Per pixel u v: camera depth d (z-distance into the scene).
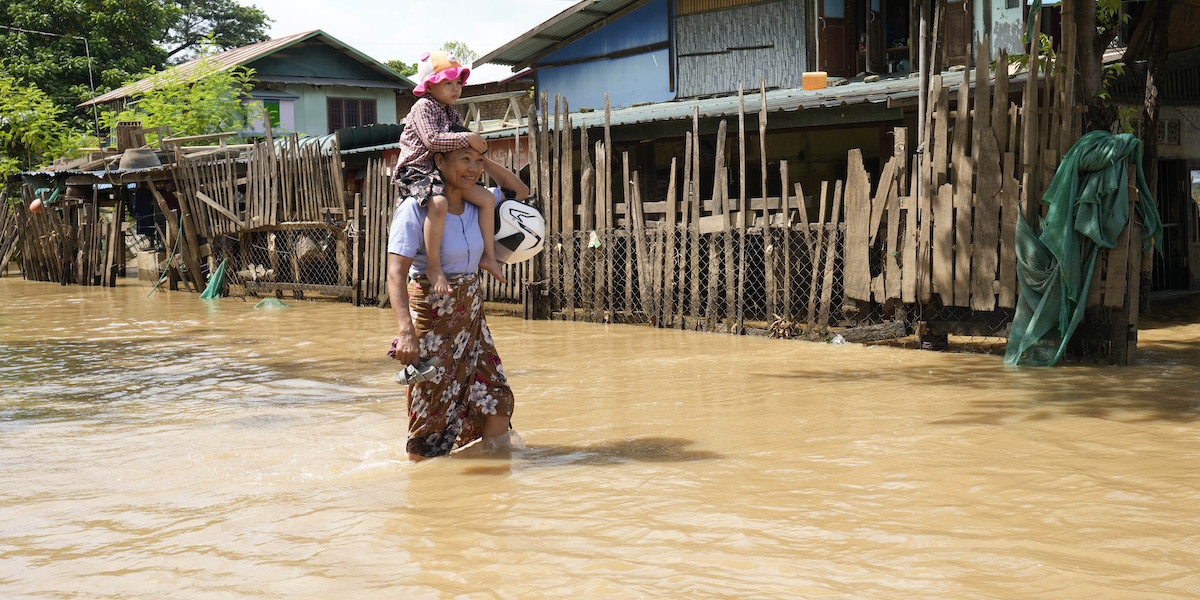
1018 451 4.95
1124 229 8.24
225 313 14.01
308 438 5.60
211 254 17.45
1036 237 8.49
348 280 15.16
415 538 3.63
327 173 15.21
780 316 10.59
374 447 5.33
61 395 7.28
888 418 5.93
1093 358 8.49
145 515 4.07
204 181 17.34
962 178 8.98
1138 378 7.57
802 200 10.27
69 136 31.44
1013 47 14.38
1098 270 8.39
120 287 19.91
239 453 5.23
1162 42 10.66
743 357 8.98
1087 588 3.01
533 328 11.73
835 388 7.16
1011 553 3.34
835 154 15.03
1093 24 8.52
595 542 3.54
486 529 3.72
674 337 10.62
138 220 24.41
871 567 3.22
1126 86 13.09
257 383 7.75
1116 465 4.63
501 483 4.44
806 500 4.05
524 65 21.11
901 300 9.59
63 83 35.78
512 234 5.08
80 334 11.55
